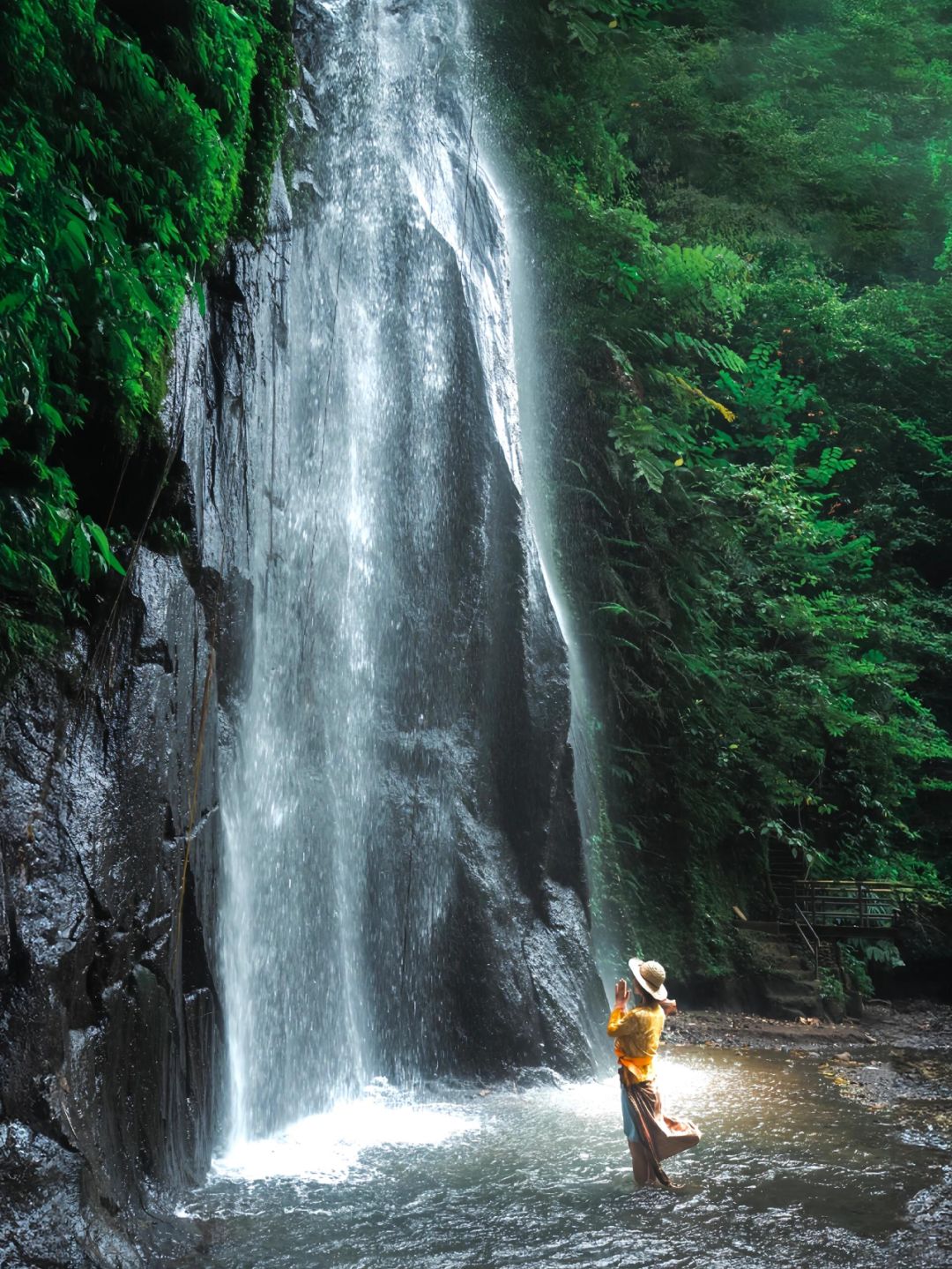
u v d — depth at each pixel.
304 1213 6.86
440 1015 10.88
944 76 27.98
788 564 21.11
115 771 6.97
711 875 16.77
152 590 7.47
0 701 6.24
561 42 17.98
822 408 24.14
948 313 26.39
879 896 17.72
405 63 13.53
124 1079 6.75
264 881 9.48
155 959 7.22
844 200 26.64
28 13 6.25
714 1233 6.54
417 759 11.47
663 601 17.39
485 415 12.66
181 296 7.53
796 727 18.66
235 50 8.64
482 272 13.52
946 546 25.34
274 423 9.95
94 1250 5.55
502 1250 6.26
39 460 6.36
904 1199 7.17
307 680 10.39
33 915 6.14
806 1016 15.16
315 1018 9.77
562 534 16.41
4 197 5.72
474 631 12.21
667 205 21.47
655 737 16.89
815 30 26.89
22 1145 5.61
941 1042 14.05
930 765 21.75
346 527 11.16
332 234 11.55
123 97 7.48
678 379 18.91
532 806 12.18
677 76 20.70
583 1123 9.23
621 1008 7.72
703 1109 9.76
